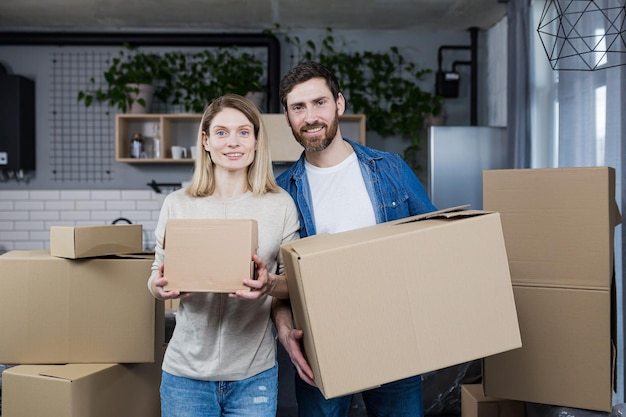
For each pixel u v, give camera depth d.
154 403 2.21
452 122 5.32
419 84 5.28
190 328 1.58
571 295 1.75
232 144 1.60
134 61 5.13
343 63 5.10
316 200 1.86
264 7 4.68
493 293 1.38
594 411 1.75
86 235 1.98
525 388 1.81
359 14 4.85
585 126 3.15
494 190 1.83
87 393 1.93
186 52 5.23
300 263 1.29
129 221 4.92
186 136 5.13
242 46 5.20
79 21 5.04
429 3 4.56
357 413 2.63
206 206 1.64
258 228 1.61
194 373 1.58
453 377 2.59
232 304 1.57
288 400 2.58
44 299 2.04
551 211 1.77
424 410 2.60
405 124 5.10
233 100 1.64
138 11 4.77
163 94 5.11
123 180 5.21
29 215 5.21
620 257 2.63
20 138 4.94
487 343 1.37
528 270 1.80
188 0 4.52
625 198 2.57
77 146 5.20
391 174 1.91
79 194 5.20
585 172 1.73
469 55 5.31
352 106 5.18
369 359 1.31
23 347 2.05
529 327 1.80
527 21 3.93
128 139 5.09
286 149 4.50
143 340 2.05
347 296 1.31
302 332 1.47
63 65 5.21
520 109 4.00
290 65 5.25
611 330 1.75
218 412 1.61
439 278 1.35
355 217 1.84
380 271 1.33
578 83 3.22
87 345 2.05
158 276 1.49
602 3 2.90
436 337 1.35
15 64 5.20
